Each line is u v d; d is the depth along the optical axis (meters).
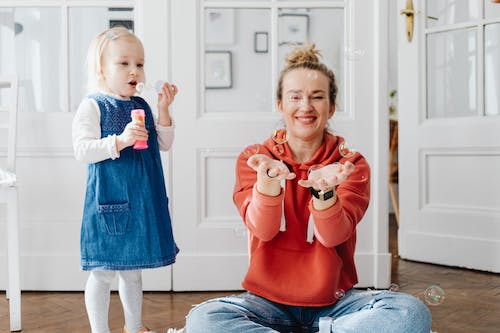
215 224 2.15
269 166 1.20
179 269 2.14
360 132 2.17
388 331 1.10
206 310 1.19
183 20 2.14
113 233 1.52
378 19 2.14
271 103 2.19
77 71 2.20
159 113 1.68
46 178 2.14
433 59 2.71
